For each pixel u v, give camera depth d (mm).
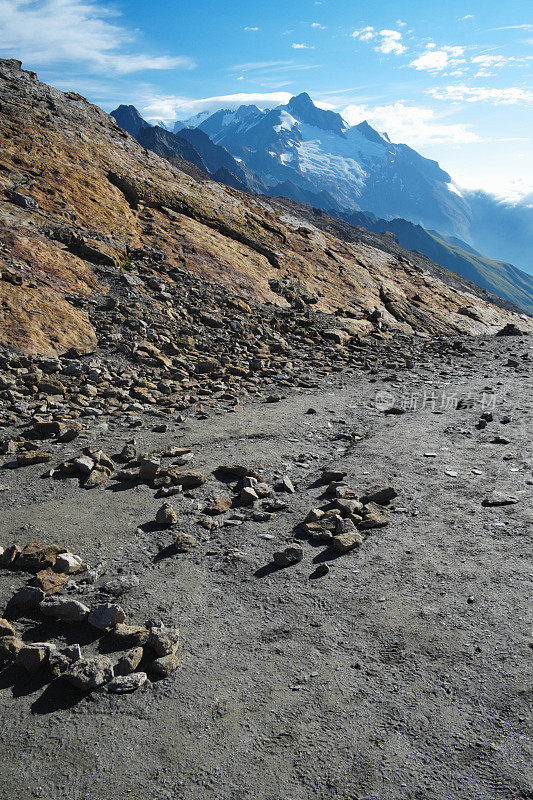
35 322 15336
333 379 16609
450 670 4402
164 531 6762
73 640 4906
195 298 22625
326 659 4621
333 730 3910
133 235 26031
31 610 5254
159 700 4219
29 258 18984
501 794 3365
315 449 9922
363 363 19703
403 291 38969
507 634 4758
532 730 3791
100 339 16125
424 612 5148
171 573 5930
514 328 35094
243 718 4039
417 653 4617
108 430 10273
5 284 16391
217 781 3547
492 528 6684
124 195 29953
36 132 29453
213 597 5543
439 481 8258
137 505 7383
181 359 16047
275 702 4180
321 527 6777
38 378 12383
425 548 6324
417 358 22031
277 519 7199
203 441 9992
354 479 8414
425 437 10594
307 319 24719
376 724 3939
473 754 3654
